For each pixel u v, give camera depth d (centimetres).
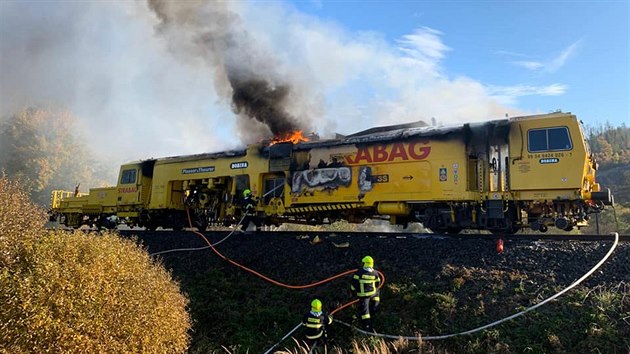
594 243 936
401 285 898
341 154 1356
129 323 659
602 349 646
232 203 1579
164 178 1809
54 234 754
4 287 615
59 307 611
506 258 910
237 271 1137
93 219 2259
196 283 1109
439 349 726
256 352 842
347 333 830
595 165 1155
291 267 1077
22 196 1023
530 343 686
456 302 807
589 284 783
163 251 1360
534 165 1081
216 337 903
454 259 945
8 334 579
